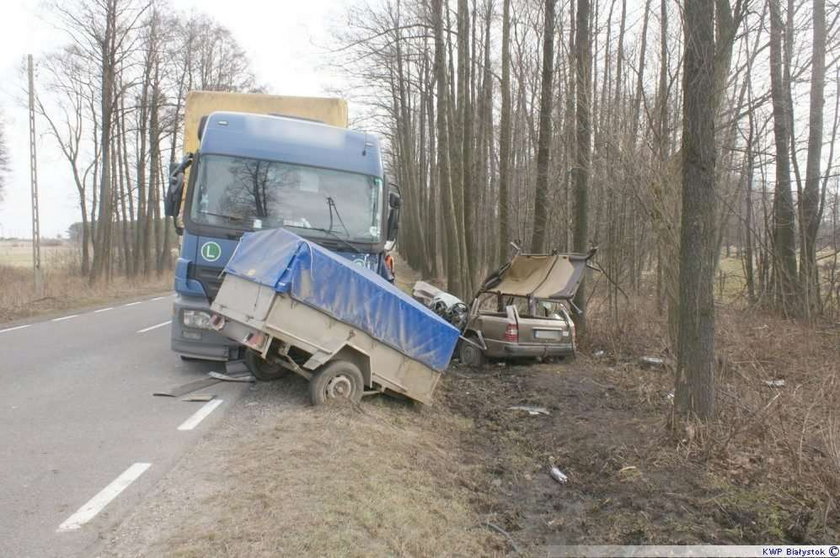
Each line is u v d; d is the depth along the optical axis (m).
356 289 6.69
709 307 6.08
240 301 6.62
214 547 3.51
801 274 15.44
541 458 6.22
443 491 5.06
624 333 12.23
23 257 39.12
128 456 5.16
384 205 8.32
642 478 5.31
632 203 14.01
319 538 3.68
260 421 6.20
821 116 15.52
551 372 10.00
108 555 3.47
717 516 4.61
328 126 8.41
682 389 6.20
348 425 5.93
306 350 6.47
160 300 22.33
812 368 9.51
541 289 10.77
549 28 12.86
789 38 12.45
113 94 25.64
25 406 6.70
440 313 11.74
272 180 7.89
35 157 19.95
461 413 7.98
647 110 9.86
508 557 4.14
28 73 19.58
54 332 12.74
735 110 10.36
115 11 24.11
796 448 5.43
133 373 8.48
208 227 7.70
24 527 3.81
